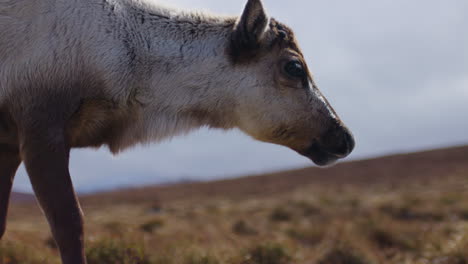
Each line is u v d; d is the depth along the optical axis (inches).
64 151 160.4
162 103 185.6
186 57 186.4
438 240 365.1
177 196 2336.4
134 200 2186.3
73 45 168.2
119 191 3043.8
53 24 167.3
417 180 1873.8
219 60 189.5
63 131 165.2
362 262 318.7
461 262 295.3
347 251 327.0
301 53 200.4
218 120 195.8
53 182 152.7
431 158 3068.4
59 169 155.3
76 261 147.1
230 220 668.1
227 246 365.4
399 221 572.7
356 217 610.2
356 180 2287.2
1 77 161.9
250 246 333.1
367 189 1605.6
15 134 169.3
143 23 183.6
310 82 199.8
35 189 152.9
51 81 164.2
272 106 193.5
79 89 168.7
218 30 193.2
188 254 298.5
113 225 478.3
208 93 189.8
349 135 202.5
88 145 183.2
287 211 764.6
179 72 185.6
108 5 178.2
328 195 1246.9
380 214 633.0
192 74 186.9
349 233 401.7
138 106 182.7
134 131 185.5
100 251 268.7
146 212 1166.3
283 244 331.6
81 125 173.0
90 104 171.6
